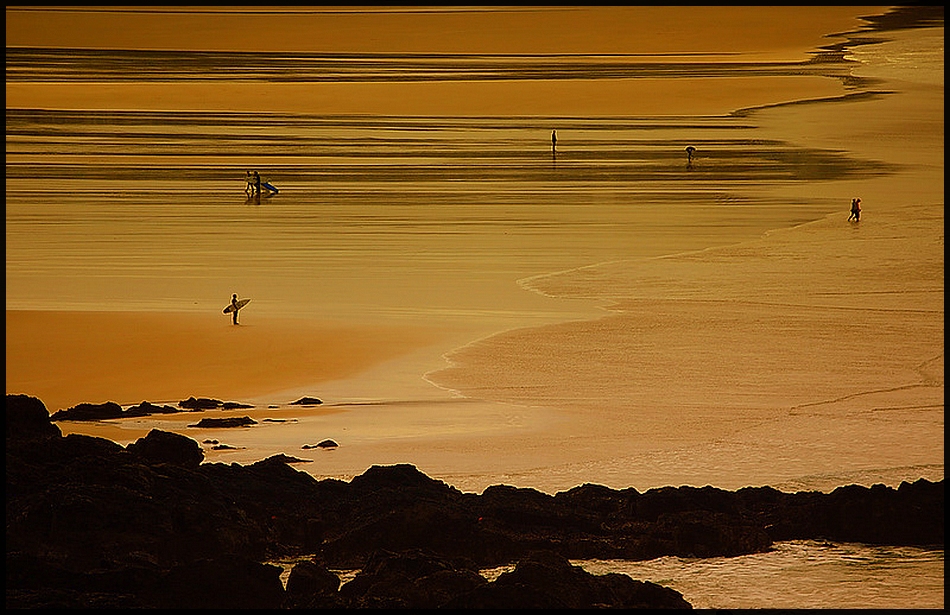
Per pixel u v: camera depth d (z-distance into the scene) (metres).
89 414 136.50
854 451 121.81
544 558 73.94
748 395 147.12
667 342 176.25
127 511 75.94
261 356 166.50
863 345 175.00
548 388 150.75
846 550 89.12
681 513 89.94
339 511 87.88
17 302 197.75
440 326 185.12
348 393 148.88
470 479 110.00
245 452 118.19
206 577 69.56
